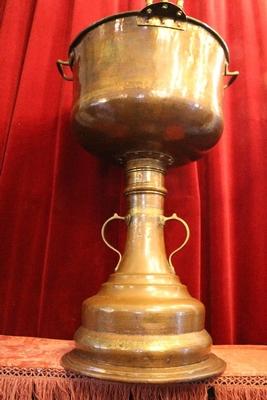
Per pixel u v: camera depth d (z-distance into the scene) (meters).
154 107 0.73
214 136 0.82
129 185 0.82
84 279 1.04
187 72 0.76
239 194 1.10
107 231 1.07
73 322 1.01
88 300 0.73
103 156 0.88
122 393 0.65
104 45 0.77
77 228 1.06
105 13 1.18
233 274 1.06
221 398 0.66
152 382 0.59
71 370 0.65
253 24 1.20
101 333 0.67
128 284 0.72
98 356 0.65
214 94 0.81
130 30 0.76
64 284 1.03
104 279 1.05
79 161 1.10
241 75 1.16
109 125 0.76
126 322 0.66
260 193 1.08
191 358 0.65
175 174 1.08
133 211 0.81
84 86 0.80
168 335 0.66
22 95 1.13
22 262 1.05
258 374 0.68
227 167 1.11
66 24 1.22
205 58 0.79
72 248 1.05
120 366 0.63
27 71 1.14
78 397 0.66
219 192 1.05
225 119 1.13
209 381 0.67
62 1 1.23
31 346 0.81
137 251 0.78
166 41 0.76
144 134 0.76
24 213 1.07
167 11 0.75
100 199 1.09
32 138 1.11
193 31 0.78
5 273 1.04
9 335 1.00
